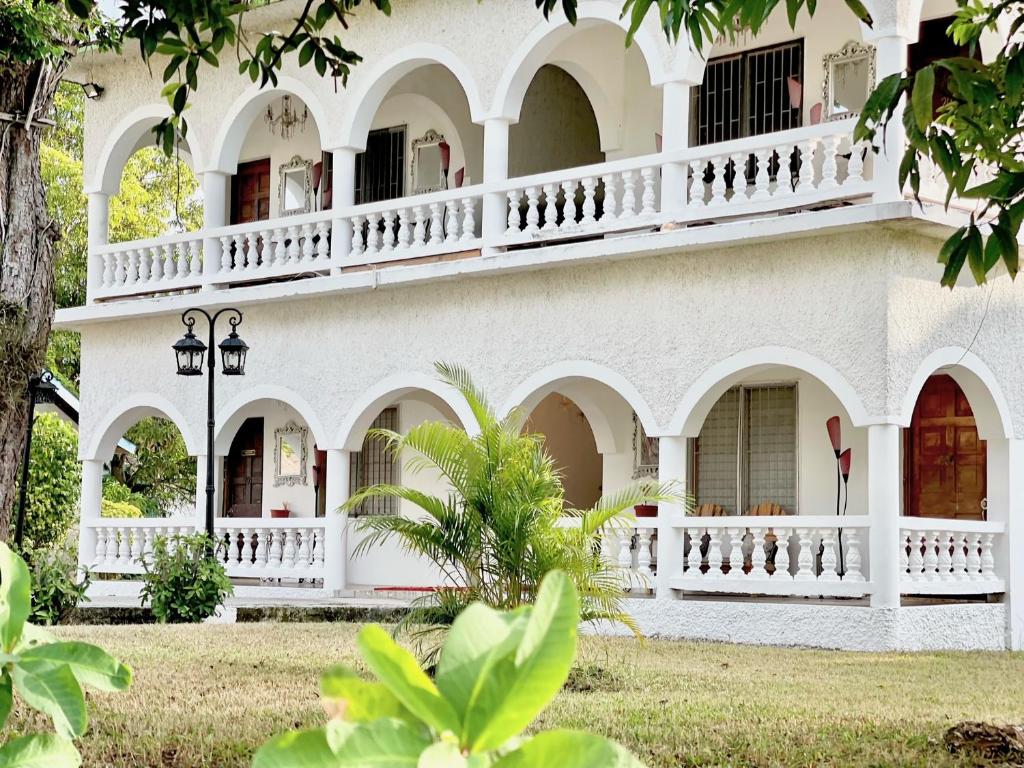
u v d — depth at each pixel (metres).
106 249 21.48
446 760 1.56
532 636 1.63
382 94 18.98
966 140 8.25
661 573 15.82
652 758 7.66
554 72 21.17
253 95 20.00
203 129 20.55
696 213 15.88
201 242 21.67
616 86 19.44
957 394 17.91
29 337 13.42
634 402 16.27
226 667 11.52
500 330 17.53
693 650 13.85
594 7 16.77
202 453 20.58
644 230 16.78
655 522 15.98
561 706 9.56
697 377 15.80
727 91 18.14
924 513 18.05
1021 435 16.09
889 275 14.59
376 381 18.73
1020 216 6.64
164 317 21.14
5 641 2.68
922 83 6.62
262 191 23.52
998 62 7.43
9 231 13.36
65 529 26.81
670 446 15.98
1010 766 7.53
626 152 19.41
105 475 34.72
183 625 15.60
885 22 14.55
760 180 15.50
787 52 17.72
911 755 7.79
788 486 18.08
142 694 9.92
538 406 22.08
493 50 17.66
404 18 18.55
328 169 22.45
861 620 14.42
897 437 14.61
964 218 14.59
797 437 18.02
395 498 21.94
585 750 1.61
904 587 14.59
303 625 15.60
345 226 19.05
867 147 14.77
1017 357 16.11
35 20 12.77
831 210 14.50
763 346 15.34
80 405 21.98
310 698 9.77
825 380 14.88
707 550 17.91
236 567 19.84
